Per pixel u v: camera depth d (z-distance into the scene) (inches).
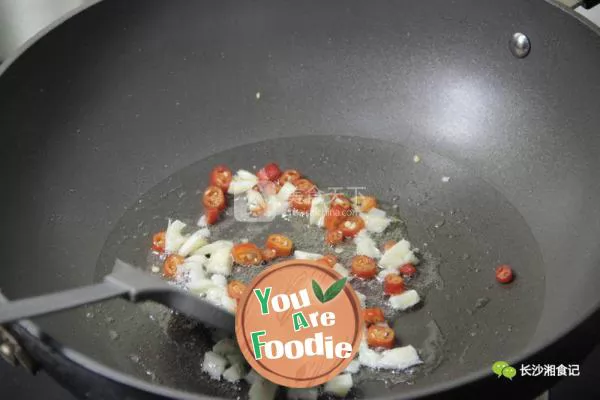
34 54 17.9
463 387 13.0
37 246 17.3
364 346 16.3
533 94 18.7
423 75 19.8
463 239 18.1
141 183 19.2
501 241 18.1
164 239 18.1
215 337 16.5
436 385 13.0
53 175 18.2
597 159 17.6
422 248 18.0
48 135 18.3
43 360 13.5
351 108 20.2
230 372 16.0
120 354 16.3
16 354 13.8
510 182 18.8
